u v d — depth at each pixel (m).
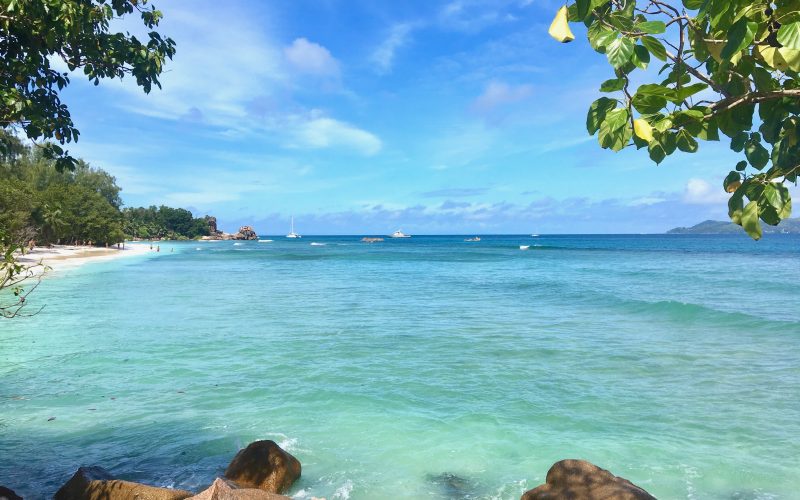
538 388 10.67
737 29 1.64
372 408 9.47
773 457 7.21
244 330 17.58
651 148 2.17
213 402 9.80
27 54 4.98
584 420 8.80
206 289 32.31
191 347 14.73
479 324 18.78
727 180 2.23
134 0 5.52
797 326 17.05
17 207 55.00
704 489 6.38
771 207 2.07
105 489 5.50
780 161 2.08
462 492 6.40
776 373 11.55
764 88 1.97
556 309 22.56
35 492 6.23
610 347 14.60
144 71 5.62
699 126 2.11
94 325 18.53
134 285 34.81
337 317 20.61
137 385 10.90
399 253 97.25
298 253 99.25
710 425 8.48
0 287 4.12
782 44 1.62
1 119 4.96
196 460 7.26
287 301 26.06
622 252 89.25
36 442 7.82
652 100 1.90
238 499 5.04
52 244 90.19
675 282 33.69
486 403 9.73
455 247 135.12
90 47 5.29
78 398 9.99
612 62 1.78
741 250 92.19
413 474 6.88
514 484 6.58
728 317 18.95
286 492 6.40
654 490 6.38
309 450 7.63
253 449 6.64
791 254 73.75
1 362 12.90
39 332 17.06
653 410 9.25
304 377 11.55
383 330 17.55
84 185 120.25
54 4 4.44
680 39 1.88
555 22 1.84
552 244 153.62
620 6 1.85
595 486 5.52
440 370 12.16
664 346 14.66
